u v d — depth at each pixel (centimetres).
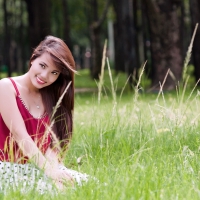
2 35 5553
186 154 502
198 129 584
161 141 541
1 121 446
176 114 566
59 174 419
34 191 394
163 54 2170
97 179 416
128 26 2228
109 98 1564
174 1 2180
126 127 582
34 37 2867
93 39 3659
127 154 489
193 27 2459
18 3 4925
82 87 2753
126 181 389
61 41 445
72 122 475
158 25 2177
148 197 367
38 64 440
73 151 564
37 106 458
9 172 419
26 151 427
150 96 1501
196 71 2503
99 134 573
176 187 397
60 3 3975
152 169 430
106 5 3562
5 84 443
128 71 2195
